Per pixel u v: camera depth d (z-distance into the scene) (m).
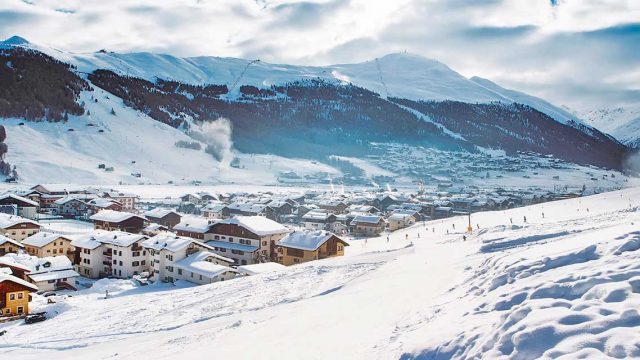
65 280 60.06
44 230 90.25
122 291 56.69
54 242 71.25
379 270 35.53
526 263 15.27
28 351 27.94
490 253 29.25
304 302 27.84
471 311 12.91
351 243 88.88
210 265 59.38
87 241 71.56
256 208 125.69
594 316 8.61
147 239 69.81
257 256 73.75
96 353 23.69
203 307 34.22
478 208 146.62
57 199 134.62
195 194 154.88
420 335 12.71
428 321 14.88
